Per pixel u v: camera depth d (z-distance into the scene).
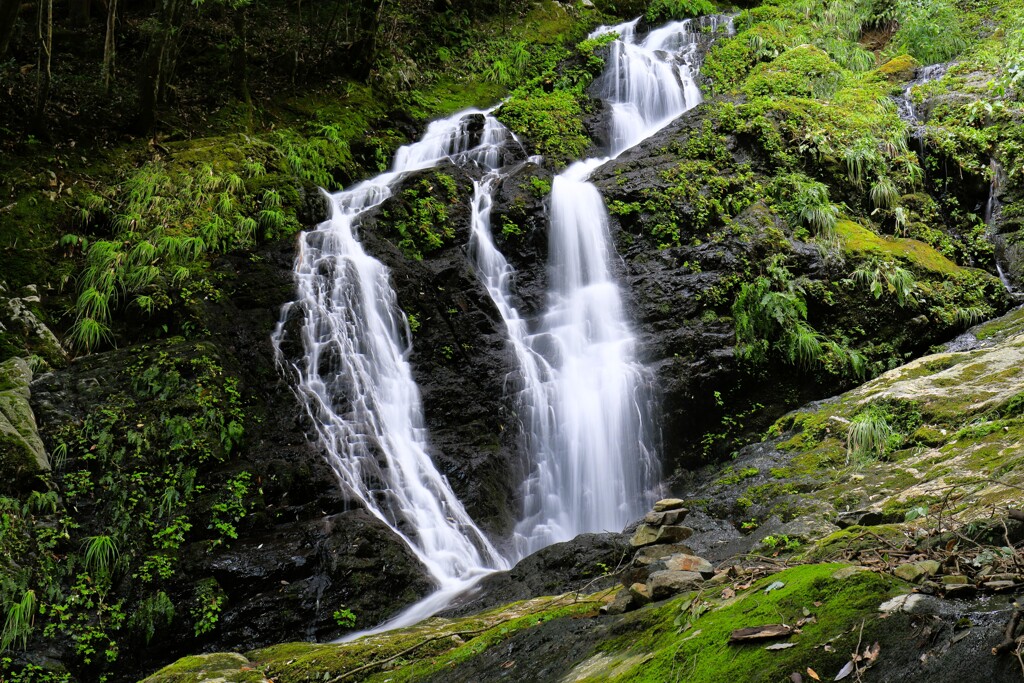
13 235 9.96
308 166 12.73
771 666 3.27
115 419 8.41
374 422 9.55
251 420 8.98
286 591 7.57
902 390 8.58
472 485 9.41
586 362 10.66
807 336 10.02
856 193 12.09
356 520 8.12
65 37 13.37
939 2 15.79
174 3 11.73
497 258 11.88
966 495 5.86
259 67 14.52
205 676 5.55
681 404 10.02
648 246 11.65
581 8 18.58
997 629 3.02
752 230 11.09
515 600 6.98
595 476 10.02
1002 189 11.87
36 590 7.24
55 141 11.27
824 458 8.06
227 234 10.60
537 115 14.48
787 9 17.20
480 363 10.49
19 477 7.71
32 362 8.91
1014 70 12.29
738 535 7.04
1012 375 8.29
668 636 4.04
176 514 7.95
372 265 10.71
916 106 13.39
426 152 13.92
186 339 9.39
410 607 7.68
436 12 17.30
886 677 3.06
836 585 3.64
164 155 11.76
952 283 10.73
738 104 13.66
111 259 9.87
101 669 7.12
